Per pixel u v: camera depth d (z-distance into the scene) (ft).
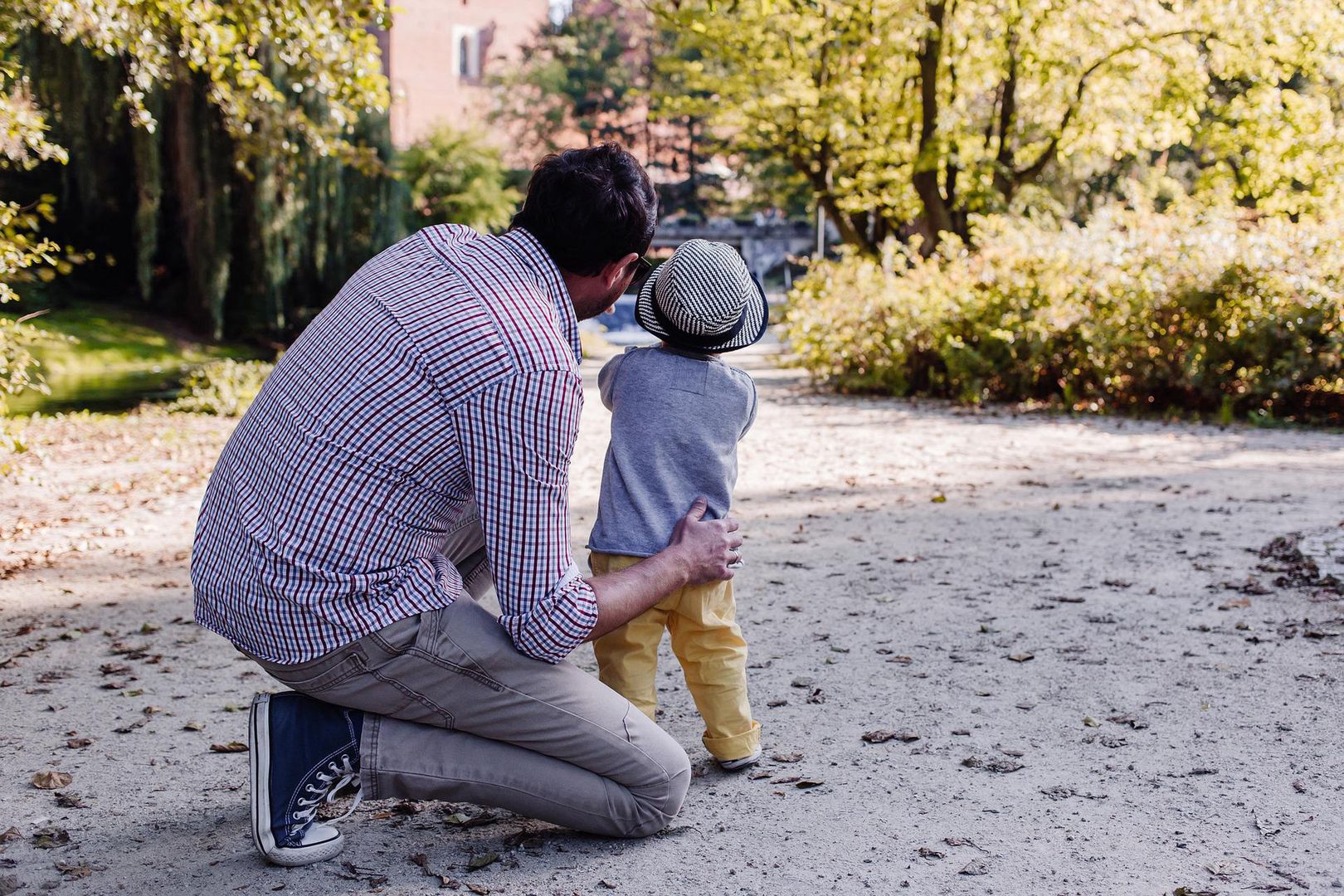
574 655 15.02
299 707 8.64
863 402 51.11
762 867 8.77
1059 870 8.59
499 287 7.93
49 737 11.96
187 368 83.92
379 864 8.94
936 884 8.41
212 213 85.51
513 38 215.31
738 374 10.24
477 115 184.55
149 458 35.88
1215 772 10.43
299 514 7.78
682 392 9.98
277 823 8.70
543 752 8.75
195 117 83.30
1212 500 24.39
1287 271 41.98
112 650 15.30
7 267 24.86
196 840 9.42
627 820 9.07
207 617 8.28
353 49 29.45
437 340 7.68
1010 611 16.34
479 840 9.39
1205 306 42.68
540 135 187.01
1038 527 22.24
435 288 7.89
